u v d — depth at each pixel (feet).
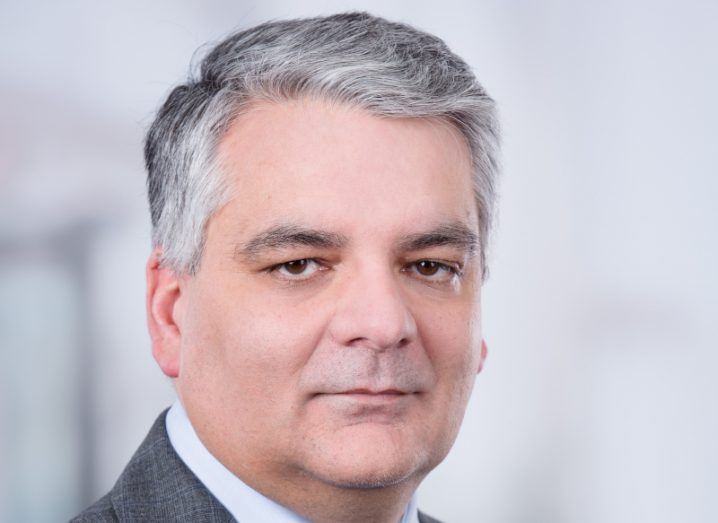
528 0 9.40
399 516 4.81
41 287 8.14
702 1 9.68
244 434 4.56
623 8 9.57
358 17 4.91
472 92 4.81
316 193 4.38
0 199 8.04
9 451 8.02
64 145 8.29
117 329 8.35
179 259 4.83
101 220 8.35
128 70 8.48
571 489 9.31
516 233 9.29
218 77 4.75
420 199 4.49
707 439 9.49
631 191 9.49
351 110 4.49
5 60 8.14
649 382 9.44
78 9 8.37
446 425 4.68
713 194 9.59
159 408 8.44
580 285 9.40
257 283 4.47
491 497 9.21
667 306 9.50
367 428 4.41
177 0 8.62
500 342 9.27
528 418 9.30
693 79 9.64
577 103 9.46
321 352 4.40
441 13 9.27
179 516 4.63
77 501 8.19
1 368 8.00
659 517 9.41
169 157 4.90
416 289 4.62
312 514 4.66
